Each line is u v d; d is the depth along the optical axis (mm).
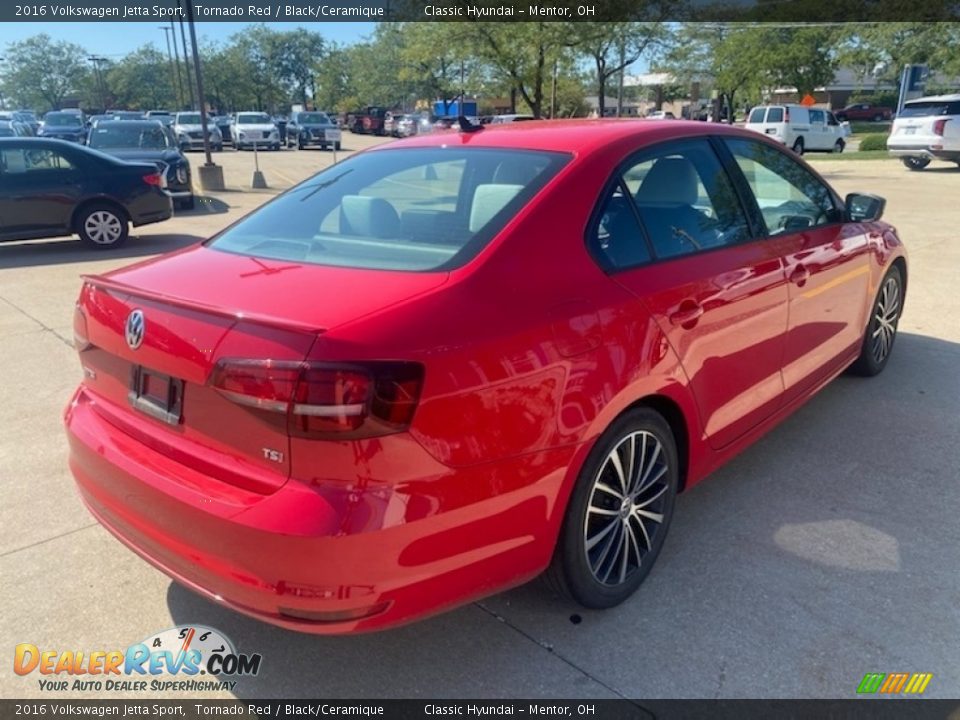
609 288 2604
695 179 3223
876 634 2668
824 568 3041
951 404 4625
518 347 2270
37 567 3131
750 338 3275
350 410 1972
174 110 82188
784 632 2688
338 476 2016
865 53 26609
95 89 95312
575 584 2654
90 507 2695
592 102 47000
